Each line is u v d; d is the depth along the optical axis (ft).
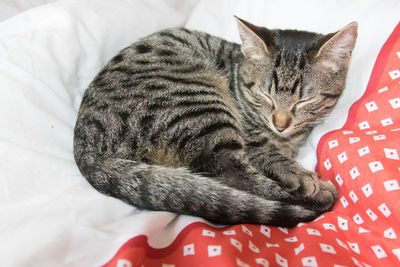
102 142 1.80
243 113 2.11
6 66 1.85
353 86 1.98
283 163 1.89
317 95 1.92
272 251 1.55
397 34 1.93
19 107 1.81
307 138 2.04
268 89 1.97
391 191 1.57
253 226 1.65
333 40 1.83
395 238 1.53
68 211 1.61
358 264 1.48
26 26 2.03
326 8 2.22
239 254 1.50
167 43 2.19
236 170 1.82
